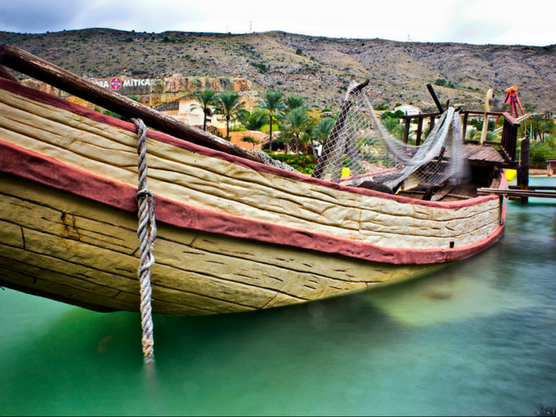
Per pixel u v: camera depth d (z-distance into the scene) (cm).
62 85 313
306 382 310
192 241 340
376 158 691
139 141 305
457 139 859
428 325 421
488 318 443
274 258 388
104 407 280
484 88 17588
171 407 279
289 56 17975
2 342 382
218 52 16825
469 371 331
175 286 355
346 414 271
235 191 359
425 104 13188
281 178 385
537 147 4319
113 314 437
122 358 342
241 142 5531
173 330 388
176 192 330
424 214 550
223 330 395
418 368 334
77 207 293
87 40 18300
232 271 370
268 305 416
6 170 267
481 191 828
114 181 298
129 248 320
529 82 18100
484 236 793
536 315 452
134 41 18512
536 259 705
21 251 301
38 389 303
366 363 341
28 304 501
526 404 284
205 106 4897
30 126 281
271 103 4919
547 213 1343
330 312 448
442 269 620
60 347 369
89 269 323
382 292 502
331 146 569
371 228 472
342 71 17862
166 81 10806
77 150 294
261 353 355
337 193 429
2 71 296
